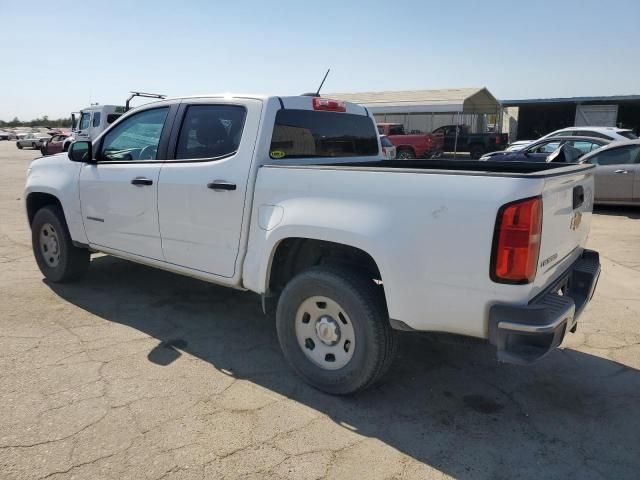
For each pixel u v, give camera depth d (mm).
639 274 6445
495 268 2738
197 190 3982
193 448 2877
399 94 33375
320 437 3018
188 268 4207
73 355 3941
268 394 3477
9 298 5129
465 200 2791
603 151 10828
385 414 3277
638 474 2766
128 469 2691
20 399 3305
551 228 2951
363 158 4902
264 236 3604
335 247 3443
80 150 5008
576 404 3445
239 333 4473
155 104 4512
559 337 2842
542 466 2814
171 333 4422
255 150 3730
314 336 3523
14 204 11375
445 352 4199
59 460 2740
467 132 28172
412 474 2725
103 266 6266
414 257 2945
